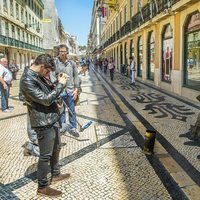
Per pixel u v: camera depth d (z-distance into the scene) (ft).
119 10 88.99
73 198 10.21
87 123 19.71
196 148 15.19
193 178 11.65
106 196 10.30
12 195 10.50
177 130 18.72
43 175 10.30
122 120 21.93
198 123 16.56
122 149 15.17
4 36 88.22
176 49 36.78
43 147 10.11
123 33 78.89
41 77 10.02
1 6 87.35
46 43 195.62
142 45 57.47
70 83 17.28
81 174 12.14
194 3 30.81
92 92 40.04
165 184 11.14
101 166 12.96
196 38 31.37
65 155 14.38
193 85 32.24
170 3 36.63
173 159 13.67
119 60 92.12
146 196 10.23
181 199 10.01
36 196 10.40
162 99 32.19
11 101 33.06
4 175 12.21
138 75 63.00
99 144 16.05
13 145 16.30
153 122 21.09
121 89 43.55
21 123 21.76
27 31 128.88
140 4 57.41
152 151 14.48
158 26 45.11
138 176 11.87
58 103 10.89
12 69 67.62
